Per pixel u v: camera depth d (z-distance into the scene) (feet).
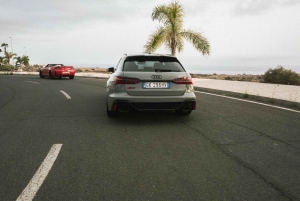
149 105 16.22
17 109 22.45
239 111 20.92
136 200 7.77
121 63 18.06
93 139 13.71
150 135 14.43
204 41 51.93
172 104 16.51
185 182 8.90
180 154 11.53
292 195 8.05
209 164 10.41
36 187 8.56
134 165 10.33
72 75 64.64
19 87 42.96
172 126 16.35
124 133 14.83
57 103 25.54
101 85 45.34
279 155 11.36
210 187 8.55
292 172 9.66
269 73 47.55
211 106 23.17
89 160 10.85
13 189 8.46
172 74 16.47
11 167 10.16
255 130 15.31
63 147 12.45
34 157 11.19
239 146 12.56
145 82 16.19
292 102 23.12
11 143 13.07
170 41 52.70
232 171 9.76
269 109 21.71
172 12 50.98
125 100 16.02
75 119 18.37
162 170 9.86
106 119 18.35
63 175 9.45
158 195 8.05
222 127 16.05
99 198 7.89
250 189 8.42
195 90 35.35
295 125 16.39
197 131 15.19
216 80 48.60
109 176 9.36
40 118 18.75
